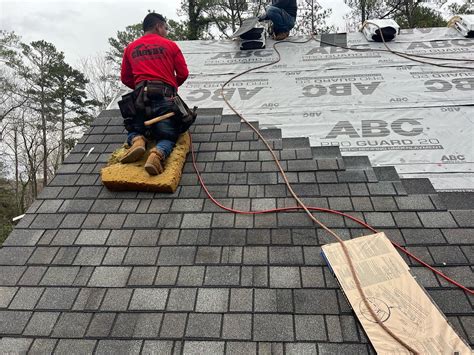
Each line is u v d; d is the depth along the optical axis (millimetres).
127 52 3359
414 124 4016
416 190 2879
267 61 5594
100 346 1921
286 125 4230
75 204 2908
